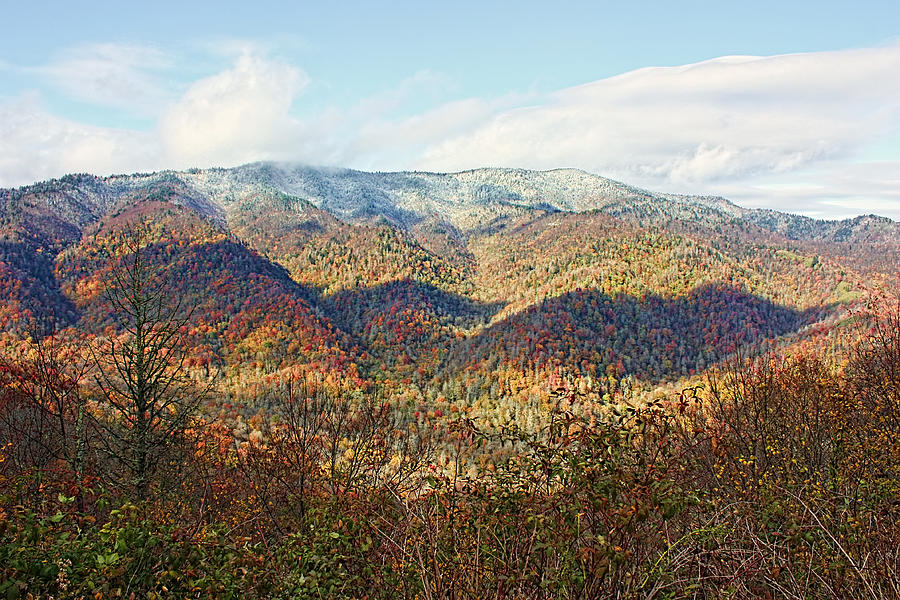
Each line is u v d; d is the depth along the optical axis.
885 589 4.77
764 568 4.76
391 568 4.92
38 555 4.16
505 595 4.30
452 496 4.95
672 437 4.71
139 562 4.48
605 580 4.17
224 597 4.55
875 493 6.33
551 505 4.25
